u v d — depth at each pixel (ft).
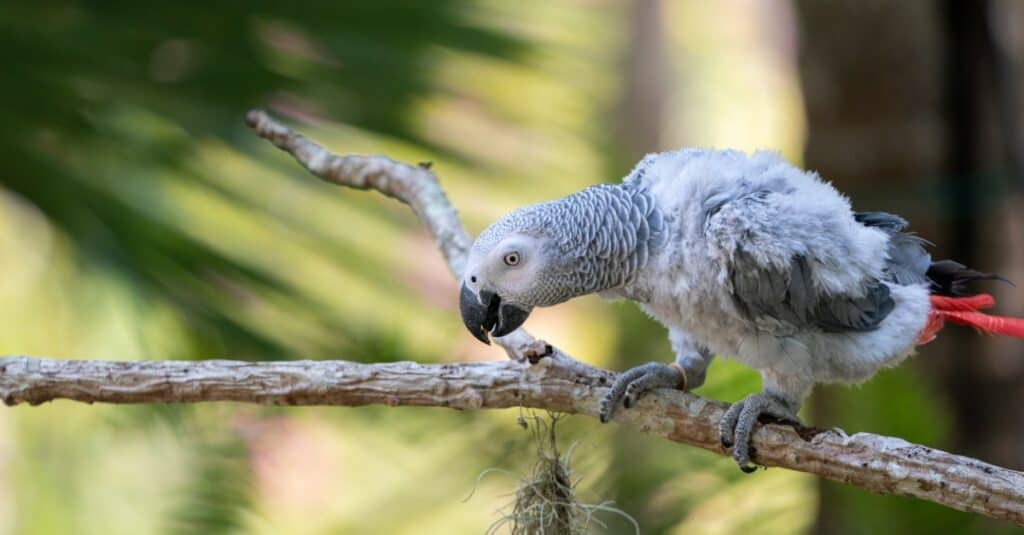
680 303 10.13
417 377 9.93
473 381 9.94
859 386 10.13
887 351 10.12
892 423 10.05
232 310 10.93
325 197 11.00
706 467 10.23
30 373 9.94
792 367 10.14
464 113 11.19
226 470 10.88
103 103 10.82
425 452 10.74
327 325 10.94
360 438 11.00
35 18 10.73
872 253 10.07
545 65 11.23
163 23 10.78
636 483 10.21
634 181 10.25
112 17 10.76
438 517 11.22
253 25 10.82
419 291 11.09
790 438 9.91
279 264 10.99
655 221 10.11
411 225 11.09
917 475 9.76
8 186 10.82
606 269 10.14
